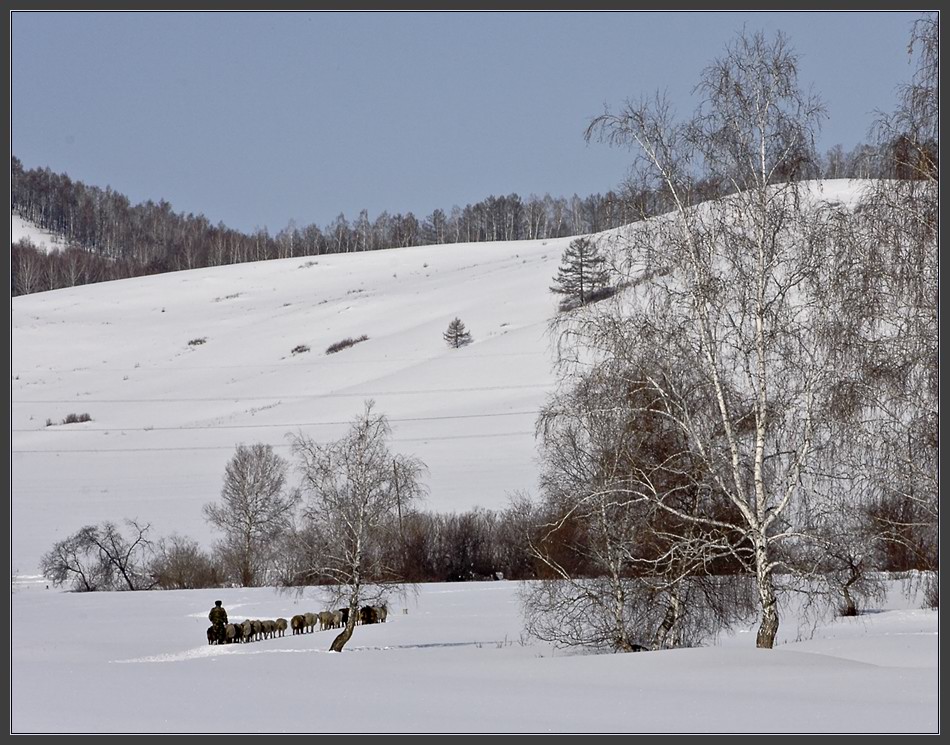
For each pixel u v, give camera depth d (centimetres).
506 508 14612
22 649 8094
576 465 5653
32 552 15662
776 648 5219
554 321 5338
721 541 5219
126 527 16650
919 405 4481
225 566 15012
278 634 9162
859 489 4762
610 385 5162
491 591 12288
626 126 5084
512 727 3312
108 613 11406
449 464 17725
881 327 4628
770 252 4925
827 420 4706
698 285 4997
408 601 11375
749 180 4969
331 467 8181
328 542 8131
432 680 4669
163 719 3550
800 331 4847
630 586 5644
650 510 5266
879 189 4584
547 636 5972
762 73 4956
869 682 4094
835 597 5047
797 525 4950
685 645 5669
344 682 4647
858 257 4644
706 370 5047
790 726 3228
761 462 4966
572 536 5816
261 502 15325
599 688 4194
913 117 4469
